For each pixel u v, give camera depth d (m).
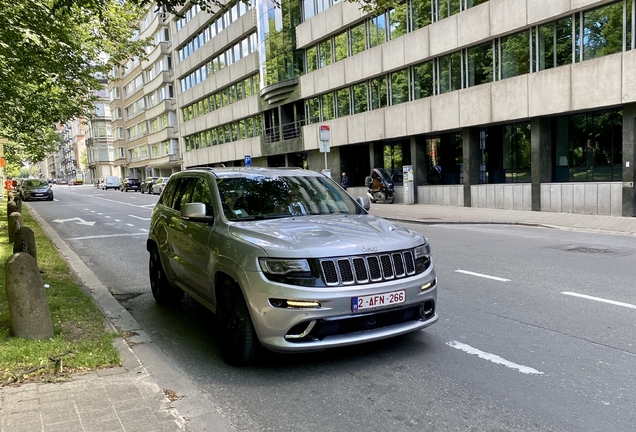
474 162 21.34
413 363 4.37
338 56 28.75
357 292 3.98
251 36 37.97
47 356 4.16
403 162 26.64
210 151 48.03
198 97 48.56
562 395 3.68
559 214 17.09
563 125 18.48
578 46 16.81
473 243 11.51
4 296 6.15
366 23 26.25
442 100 21.88
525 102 18.33
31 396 3.51
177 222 5.94
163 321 5.95
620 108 16.56
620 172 16.75
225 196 5.20
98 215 22.22
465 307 6.11
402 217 18.11
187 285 5.62
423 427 3.27
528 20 17.92
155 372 4.14
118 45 14.79
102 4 9.55
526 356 4.47
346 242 4.16
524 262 8.94
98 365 4.09
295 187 5.62
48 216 21.95
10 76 9.85
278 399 3.73
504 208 19.88
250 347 4.25
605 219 15.13
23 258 4.59
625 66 15.17
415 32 22.89
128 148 76.31
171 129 56.94
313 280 3.93
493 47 19.69
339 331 4.02
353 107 28.03
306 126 31.86
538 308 5.99
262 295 3.99
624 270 8.02
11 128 17.30
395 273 4.21
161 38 56.09
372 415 3.45
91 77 13.84
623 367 4.17
